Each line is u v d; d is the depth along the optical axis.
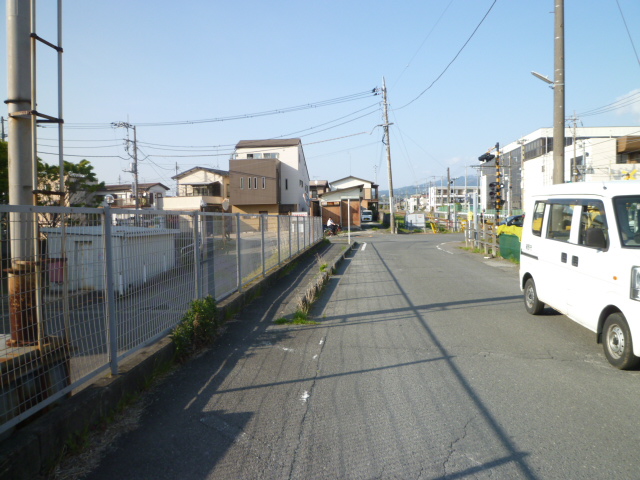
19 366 3.00
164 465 3.15
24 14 3.88
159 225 5.30
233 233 8.62
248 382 4.73
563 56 11.80
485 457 3.23
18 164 3.84
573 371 5.03
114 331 4.14
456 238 33.25
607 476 2.99
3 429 2.80
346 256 20.02
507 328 6.93
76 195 18.84
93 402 3.59
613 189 5.42
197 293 6.55
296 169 50.50
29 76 3.90
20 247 3.16
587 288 5.59
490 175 63.53
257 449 3.37
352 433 3.61
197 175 49.34
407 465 3.14
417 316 7.83
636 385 4.60
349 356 5.62
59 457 3.12
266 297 9.49
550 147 49.28
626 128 44.47
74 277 3.64
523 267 7.95
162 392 4.45
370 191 65.69
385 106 37.97
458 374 4.96
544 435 3.55
